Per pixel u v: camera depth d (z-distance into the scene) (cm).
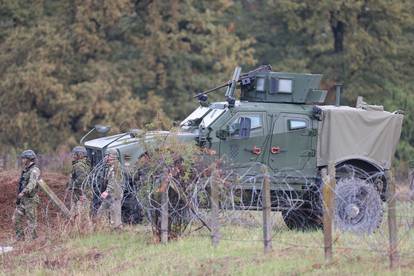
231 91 6744
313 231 6197
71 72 14425
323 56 15912
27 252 5666
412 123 15388
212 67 15412
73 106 13912
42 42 14425
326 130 6569
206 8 15762
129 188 6050
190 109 14775
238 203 6103
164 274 4775
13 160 9731
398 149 15025
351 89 15550
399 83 16062
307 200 6431
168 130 6353
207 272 4688
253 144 6431
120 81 14325
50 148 14100
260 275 4531
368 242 5084
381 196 6612
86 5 14300
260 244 5275
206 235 5741
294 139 6512
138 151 6394
